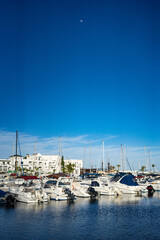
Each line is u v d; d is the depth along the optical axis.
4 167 151.25
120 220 32.47
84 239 24.58
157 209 40.34
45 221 31.16
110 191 56.66
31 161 161.75
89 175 103.75
